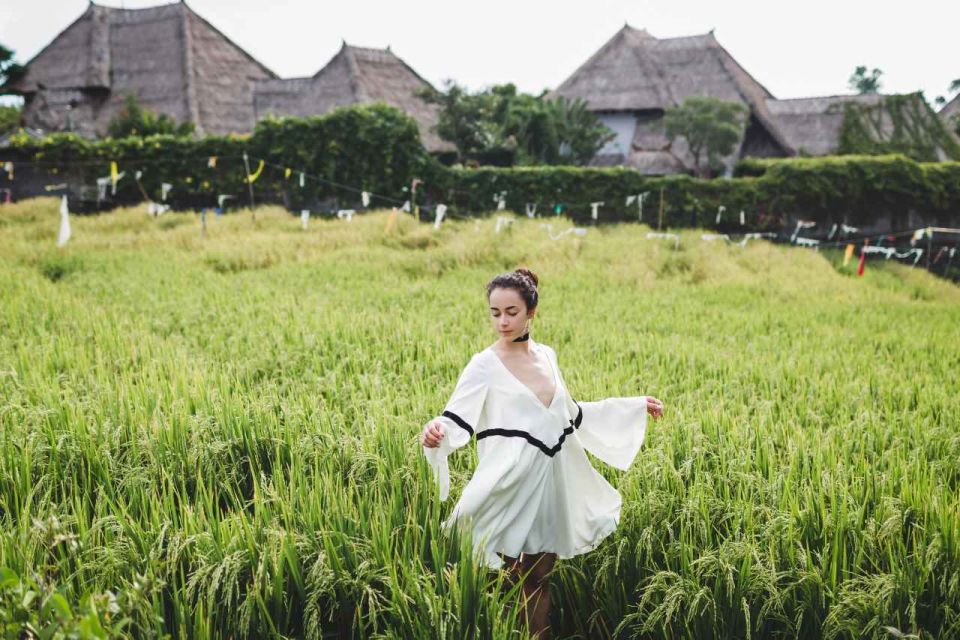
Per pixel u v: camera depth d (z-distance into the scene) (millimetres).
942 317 12328
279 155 24078
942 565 3283
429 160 24125
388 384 6074
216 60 32625
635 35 34656
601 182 23562
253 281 12547
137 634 2840
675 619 3244
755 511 3738
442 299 11141
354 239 17047
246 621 2848
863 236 23672
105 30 33250
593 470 3605
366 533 3361
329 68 31875
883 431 5164
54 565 3021
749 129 31656
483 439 3383
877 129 31250
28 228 18953
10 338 7531
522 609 3389
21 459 3961
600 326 9531
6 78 32719
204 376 5895
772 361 7602
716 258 16641
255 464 4375
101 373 5906
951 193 23344
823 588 3221
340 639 3135
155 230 18734
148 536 3283
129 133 27578
